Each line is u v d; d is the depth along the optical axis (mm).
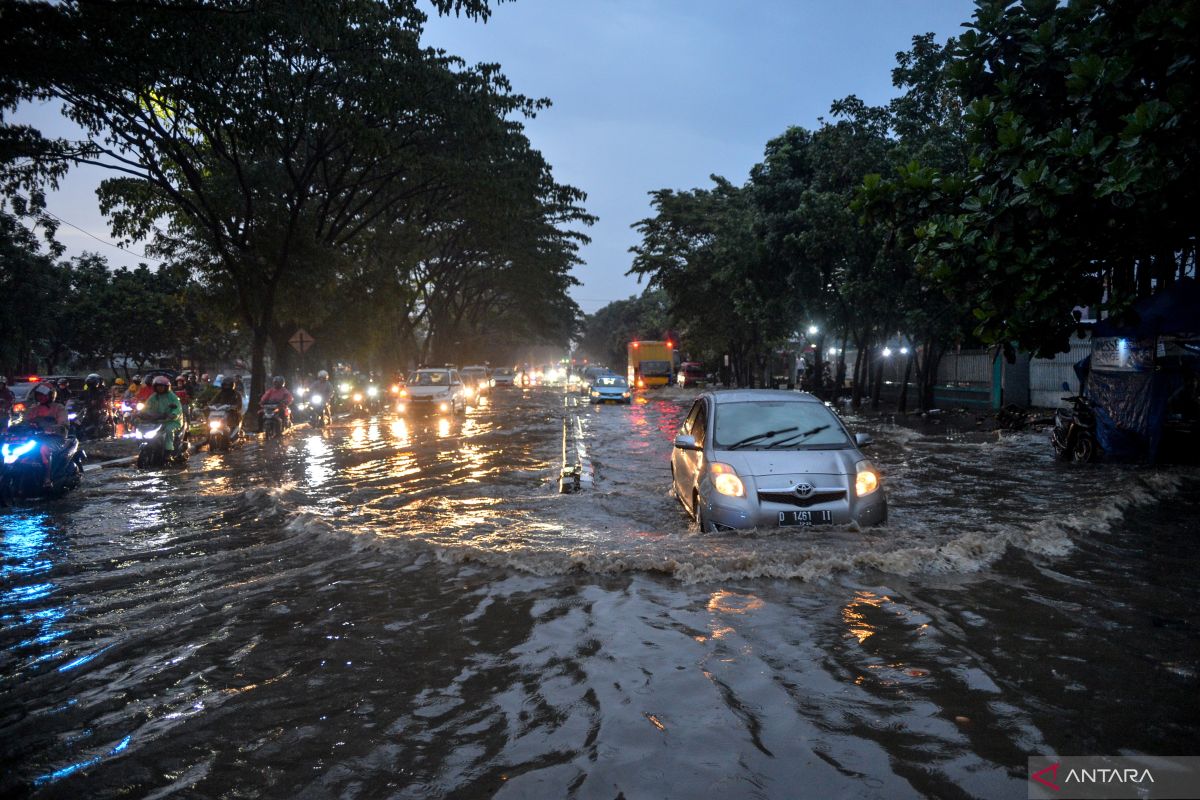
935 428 20734
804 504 6699
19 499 10219
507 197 29375
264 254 24625
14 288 39438
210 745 3150
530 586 5391
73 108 19719
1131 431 12562
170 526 8156
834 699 3418
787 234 28328
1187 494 9297
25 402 18594
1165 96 8820
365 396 31328
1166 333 12164
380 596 5262
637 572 5672
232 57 19125
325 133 23734
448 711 3414
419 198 33562
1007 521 7496
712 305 45594
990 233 9586
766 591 5121
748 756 2916
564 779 2789
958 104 26078
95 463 14828
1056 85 10336
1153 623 4410
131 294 57594
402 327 47906
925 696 3430
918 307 25359
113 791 2812
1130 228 9375
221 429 16500
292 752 3074
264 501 9281
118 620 4875
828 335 34312
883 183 10555
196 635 4539
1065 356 23406
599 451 15406
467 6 13125
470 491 10141
